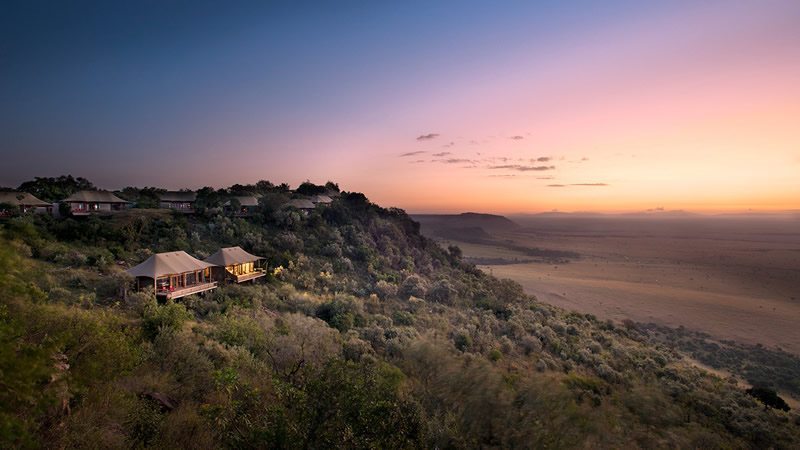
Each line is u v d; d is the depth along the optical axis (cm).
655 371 3778
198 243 4525
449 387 918
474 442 745
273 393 839
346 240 6134
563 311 6794
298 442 528
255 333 1880
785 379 6031
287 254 4744
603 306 13338
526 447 774
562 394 902
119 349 835
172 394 933
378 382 663
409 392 906
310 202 7019
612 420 1005
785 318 12925
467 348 3041
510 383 930
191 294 3120
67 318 785
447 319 4069
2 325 486
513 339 4031
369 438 550
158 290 3002
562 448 796
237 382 966
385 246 6594
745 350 8244
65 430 581
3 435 408
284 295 3700
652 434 1187
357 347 2023
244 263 3966
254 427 571
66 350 726
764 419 2586
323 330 2183
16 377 430
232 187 8456
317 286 4294
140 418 703
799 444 2356
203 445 662
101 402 700
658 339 8438
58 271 2845
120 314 2211
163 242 4256
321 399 553
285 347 1582
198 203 6278
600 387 1891
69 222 4022
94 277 2917
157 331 1669
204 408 756
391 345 2406
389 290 4541
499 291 6669
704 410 2555
